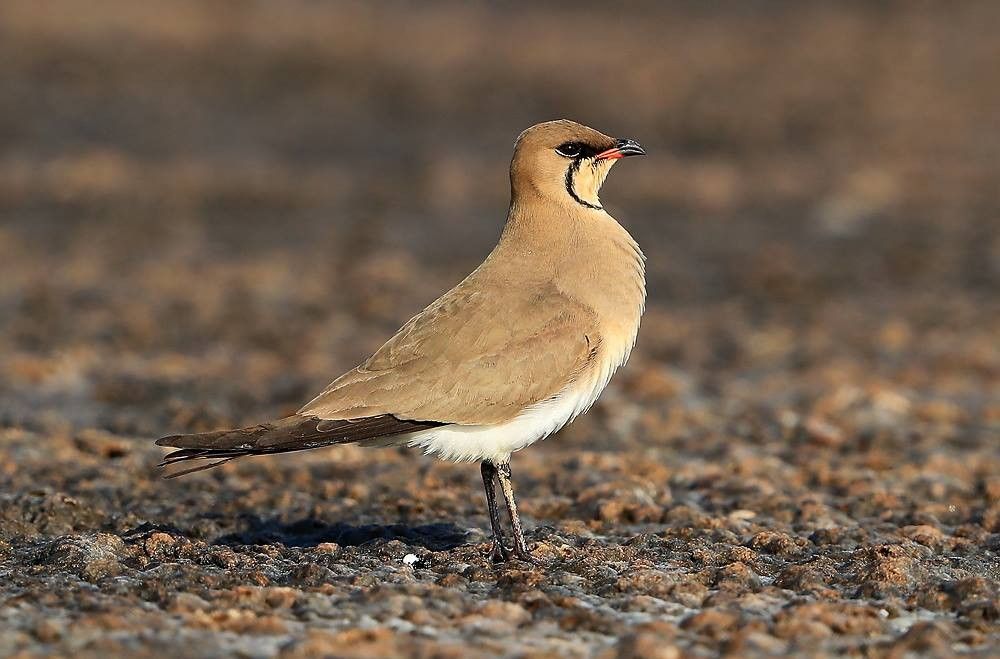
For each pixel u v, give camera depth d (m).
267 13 48.56
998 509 10.68
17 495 10.44
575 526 10.19
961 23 46.56
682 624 7.45
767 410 14.63
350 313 19.72
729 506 10.85
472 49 44.31
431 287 21.41
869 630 7.38
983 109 35.91
